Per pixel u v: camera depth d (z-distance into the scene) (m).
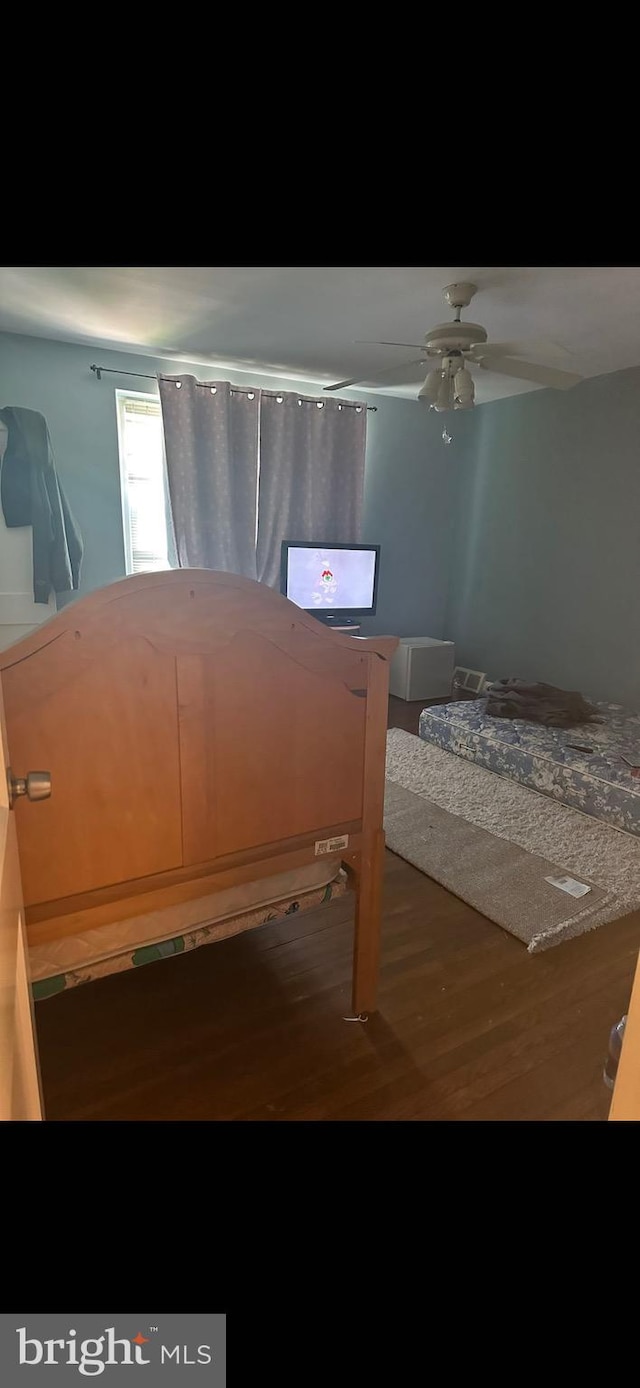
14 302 2.89
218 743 1.36
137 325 3.22
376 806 1.67
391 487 5.12
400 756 3.75
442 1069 1.59
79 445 3.79
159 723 1.26
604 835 2.83
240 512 4.32
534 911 2.26
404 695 5.07
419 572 5.48
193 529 4.09
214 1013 1.78
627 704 4.32
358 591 4.80
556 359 3.74
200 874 1.41
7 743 1.10
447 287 2.57
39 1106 1.16
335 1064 1.60
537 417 4.64
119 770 1.24
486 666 5.39
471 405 2.82
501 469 5.00
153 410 4.05
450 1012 1.79
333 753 1.56
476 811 3.05
